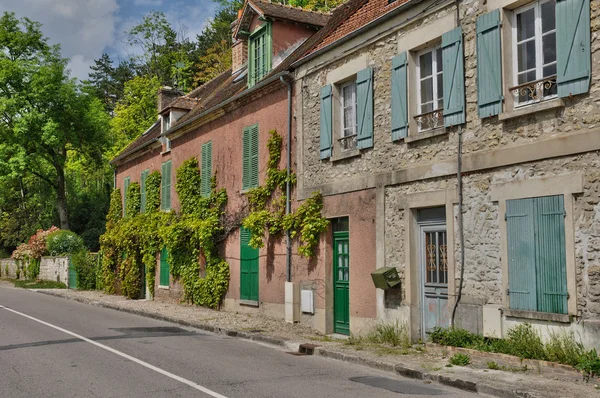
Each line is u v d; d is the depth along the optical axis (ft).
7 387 25.11
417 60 36.91
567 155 27.22
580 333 26.16
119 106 157.79
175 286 69.41
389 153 38.06
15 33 119.65
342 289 43.09
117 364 30.45
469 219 31.94
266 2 57.31
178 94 91.61
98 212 143.84
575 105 26.96
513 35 30.48
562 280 27.04
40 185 140.87
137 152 86.02
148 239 75.56
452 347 30.63
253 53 59.52
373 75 39.63
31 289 99.14
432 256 35.42
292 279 47.85
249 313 54.13
